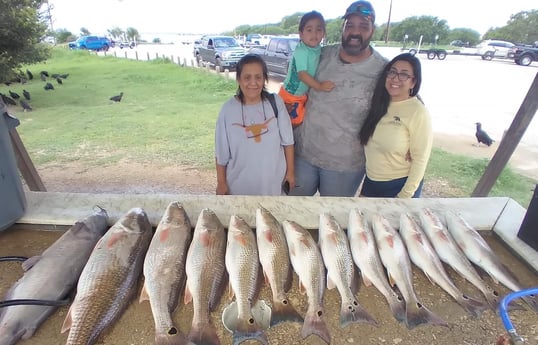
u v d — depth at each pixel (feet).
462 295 4.81
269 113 7.76
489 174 10.73
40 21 41.98
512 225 6.26
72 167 17.85
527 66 60.34
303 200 6.84
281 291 4.72
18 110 31.12
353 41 7.44
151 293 4.36
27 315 4.00
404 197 7.59
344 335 4.26
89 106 33.01
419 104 7.22
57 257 4.63
